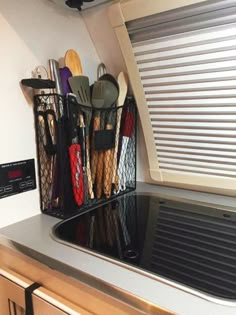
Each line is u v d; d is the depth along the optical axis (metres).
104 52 1.25
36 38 1.00
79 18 1.17
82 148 1.02
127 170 1.25
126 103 1.17
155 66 1.03
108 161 1.14
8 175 0.95
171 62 0.99
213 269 0.71
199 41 0.91
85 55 1.22
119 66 1.25
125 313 0.62
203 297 0.60
